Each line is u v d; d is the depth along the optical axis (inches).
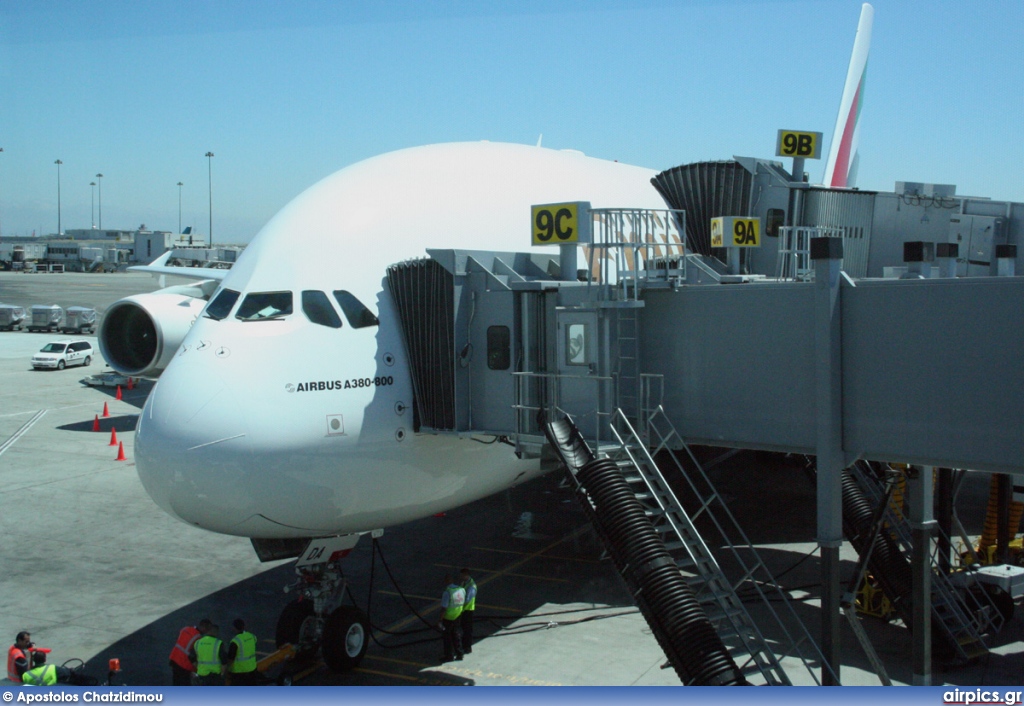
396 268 534.6
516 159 713.6
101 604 658.2
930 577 514.6
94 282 4790.8
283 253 525.0
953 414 398.0
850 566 729.0
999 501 685.9
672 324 489.4
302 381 488.7
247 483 470.6
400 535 842.2
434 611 648.4
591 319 466.6
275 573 731.4
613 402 474.3
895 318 412.5
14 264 6018.7
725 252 842.8
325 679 534.9
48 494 966.4
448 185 621.0
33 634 601.0
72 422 1365.7
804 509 914.7
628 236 753.6
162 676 534.9
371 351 517.7
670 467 912.9
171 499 478.0
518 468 629.0
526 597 674.8
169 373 496.7
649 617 408.5
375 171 604.7
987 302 386.6
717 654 395.9
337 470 497.0
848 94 1314.0
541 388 501.0
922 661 500.7
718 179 847.7
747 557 766.5
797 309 445.4
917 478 497.7
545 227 503.2
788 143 844.0
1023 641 587.5
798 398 446.9
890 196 900.0
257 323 499.5
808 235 657.6
